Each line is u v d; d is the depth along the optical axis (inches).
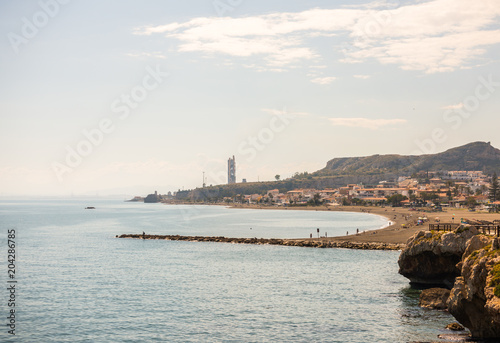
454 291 1836.9
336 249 4845.0
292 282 3070.9
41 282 3161.9
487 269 1685.5
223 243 5684.1
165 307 2450.8
